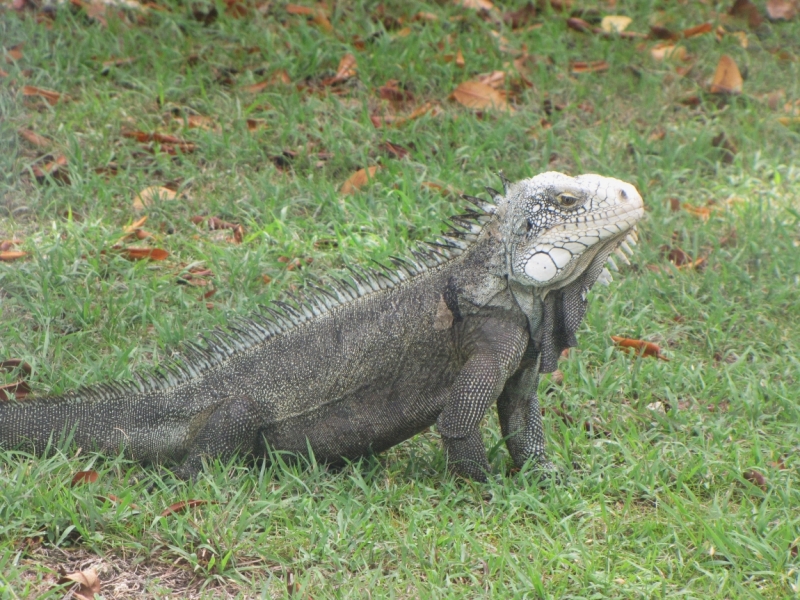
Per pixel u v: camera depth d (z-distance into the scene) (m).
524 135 11.53
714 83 12.88
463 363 6.90
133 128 11.15
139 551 6.04
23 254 9.22
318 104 11.76
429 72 12.48
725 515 6.64
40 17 12.62
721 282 9.63
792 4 14.84
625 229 6.47
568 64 13.14
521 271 6.61
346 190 10.60
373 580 5.82
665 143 11.67
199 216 10.05
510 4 14.38
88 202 10.09
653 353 8.77
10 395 7.48
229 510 6.30
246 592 5.80
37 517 6.12
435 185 10.59
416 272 7.05
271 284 9.06
